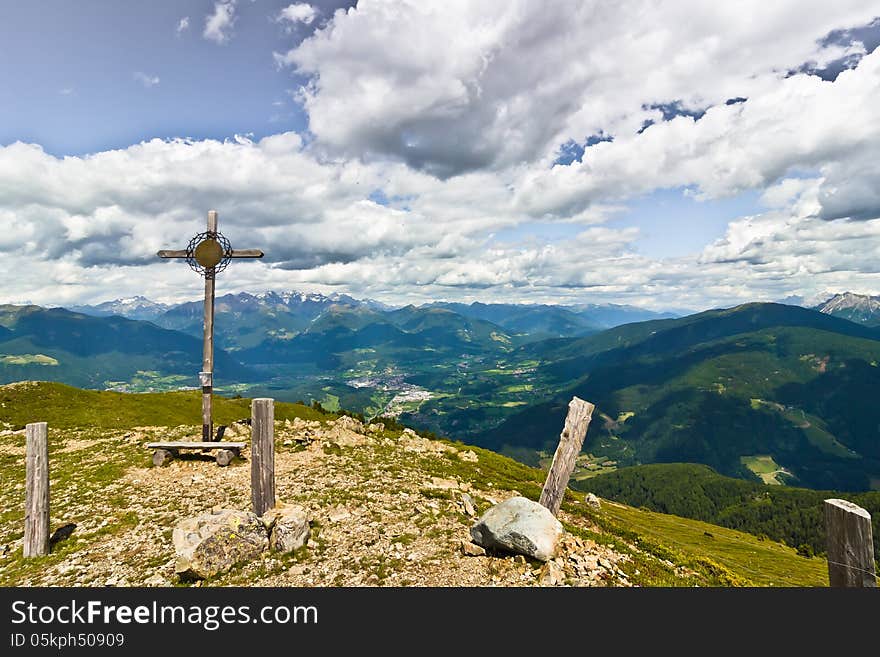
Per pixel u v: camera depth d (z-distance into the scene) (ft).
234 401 256.11
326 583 40.75
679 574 52.70
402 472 89.56
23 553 48.11
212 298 87.81
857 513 26.08
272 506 50.42
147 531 53.42
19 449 108.68
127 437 108.58
